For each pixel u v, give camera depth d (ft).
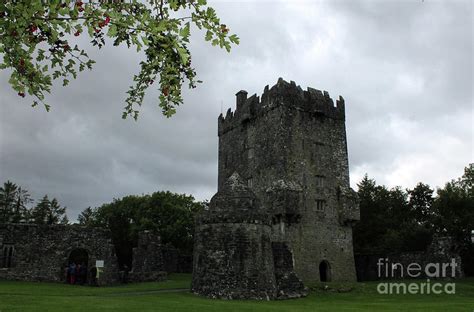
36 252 130.93
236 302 93.56
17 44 26.11
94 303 75.10
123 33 28.30
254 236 109.60
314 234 145.07
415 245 197.36
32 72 27.45
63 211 319.06
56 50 29.14
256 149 157.99
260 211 114.21
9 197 292.20
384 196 254.68
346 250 150.61
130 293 104.27
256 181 155.12
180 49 27.45
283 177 144.15
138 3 27.68
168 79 31.32
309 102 157.79
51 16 25.68
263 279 107.76
